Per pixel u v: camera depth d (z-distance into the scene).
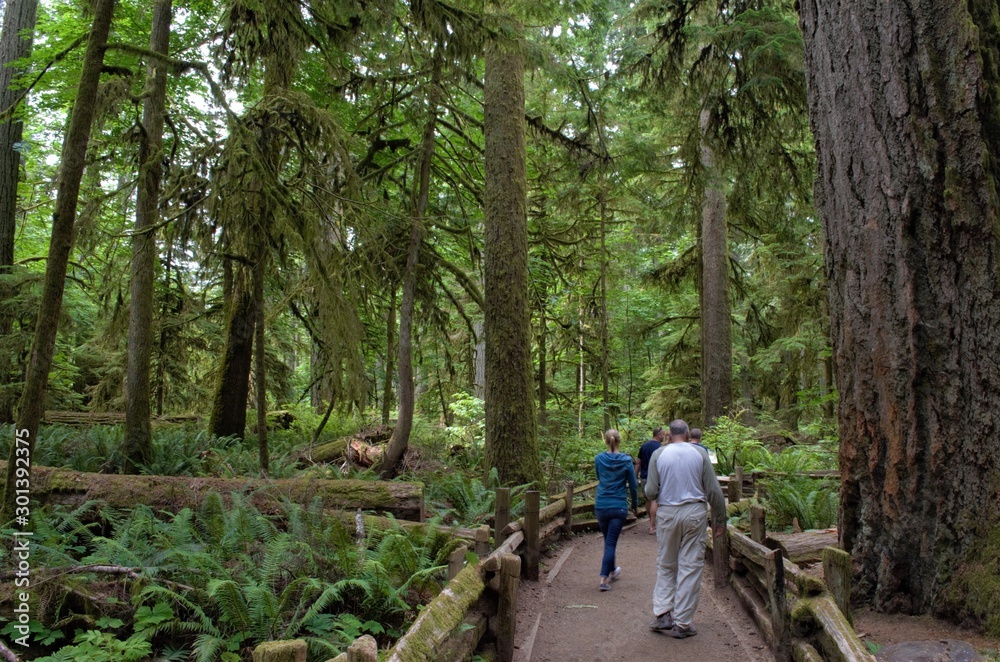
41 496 6.69
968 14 4.66
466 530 7.10
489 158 11.45
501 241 11.20
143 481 6.89
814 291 17.08
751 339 20.42
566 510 9.76
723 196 17.56
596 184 16.42
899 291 4.81
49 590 4.39
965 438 4.46
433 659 3.20
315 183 9.37
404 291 11.68
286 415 16.62
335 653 4.25
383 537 6.43
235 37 9.70
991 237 4.48
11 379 11.90
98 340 14.14
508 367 10.90
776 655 4.61
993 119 4.59
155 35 9.83
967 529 4.38
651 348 26.91
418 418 17.88
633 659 5.04
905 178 4.80
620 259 20.77
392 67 11.30
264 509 6.81
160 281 13.12
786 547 6.25
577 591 7.03
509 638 4.74
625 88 14.75
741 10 12.61
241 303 12.87
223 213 7.97
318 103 13.03
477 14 9.78
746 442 14.06
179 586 4.75
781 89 11.85
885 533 4.80
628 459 7.33
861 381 5.05
